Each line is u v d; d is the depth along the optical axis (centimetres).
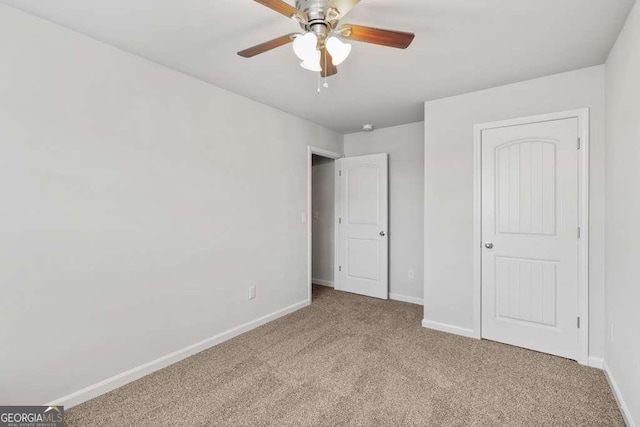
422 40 197
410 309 366
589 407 185
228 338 282
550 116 249
